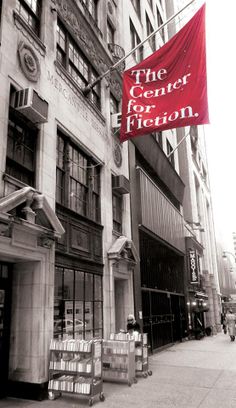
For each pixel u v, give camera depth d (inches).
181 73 441.4
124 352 385.7
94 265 456.4
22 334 325.7
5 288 333.4
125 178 569.0
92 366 309.1
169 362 532.1
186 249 1071.6
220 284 2576.3
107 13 650.8
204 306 1192.2
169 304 813.2
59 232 347.9
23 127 354.9
